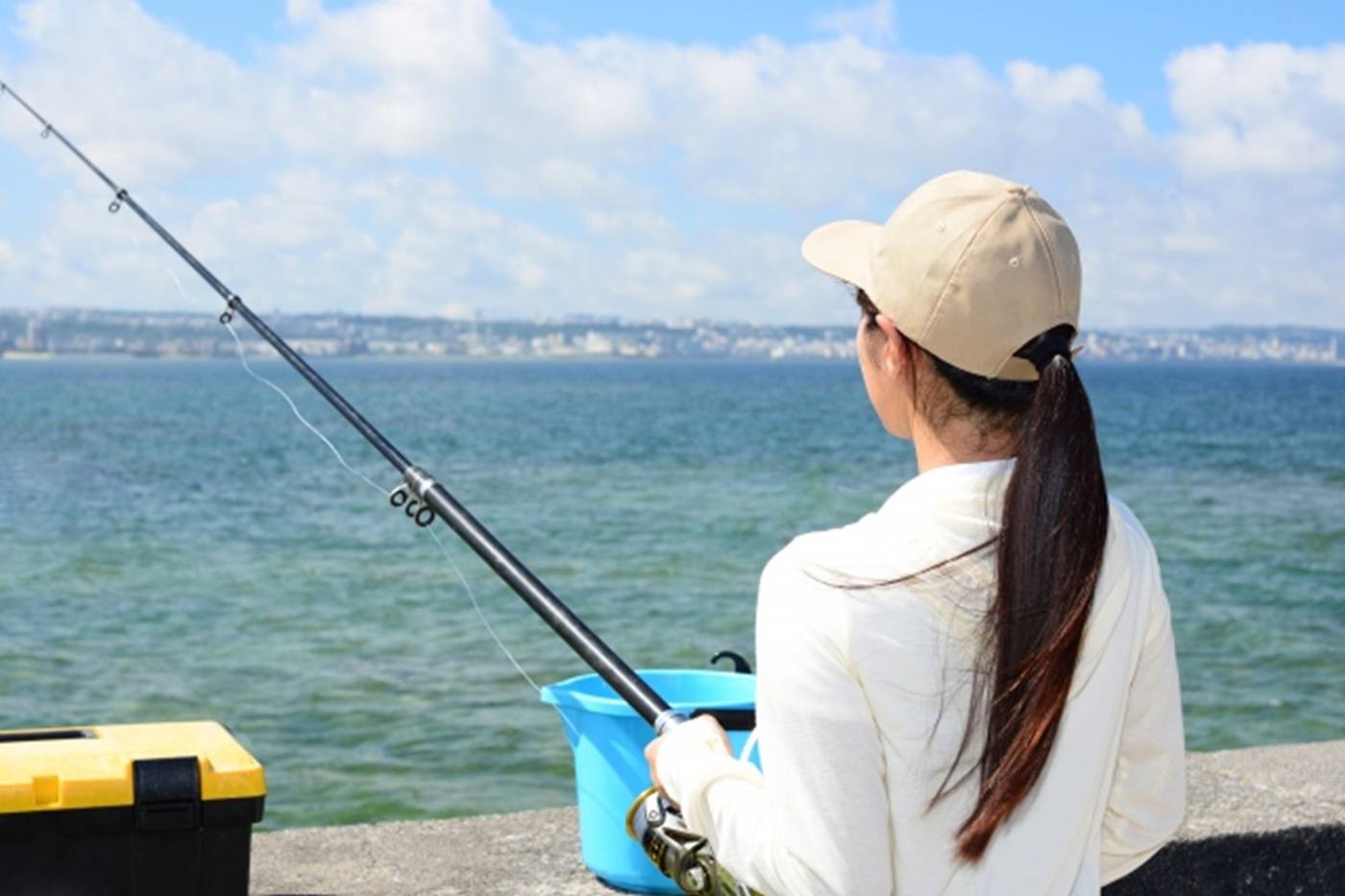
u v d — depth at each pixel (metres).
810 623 1.36
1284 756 3.53
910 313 1.43
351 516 21.77
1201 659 11.02
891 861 1.36
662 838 1.65
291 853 3.03
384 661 10.34
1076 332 1.46
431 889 2.80
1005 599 1.34
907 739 1.34
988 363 1.41
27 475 29.75
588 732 2.65
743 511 22.89
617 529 20.25
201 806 2.10
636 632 12.01
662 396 94.81
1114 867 1.65
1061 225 1.45
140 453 37.41
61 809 2.03
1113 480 29.78
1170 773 1.59
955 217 1.42
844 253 1.56
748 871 1.42
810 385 126.12
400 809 6.80
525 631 11.61
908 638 1.34
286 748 7.91
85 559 16.59
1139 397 96.31
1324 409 74.31
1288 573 15.95
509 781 7.26
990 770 1.34
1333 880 3.04
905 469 32.53
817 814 1.34
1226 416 65.44
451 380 149.50
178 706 8.96
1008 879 1.38
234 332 2.91
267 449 39.34
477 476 29.98
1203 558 17.33
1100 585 1.41
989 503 1.39
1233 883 2.97
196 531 19.58
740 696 2.81
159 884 2.10
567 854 2.98
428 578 14.91
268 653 10.66
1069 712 1.41
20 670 10.06
